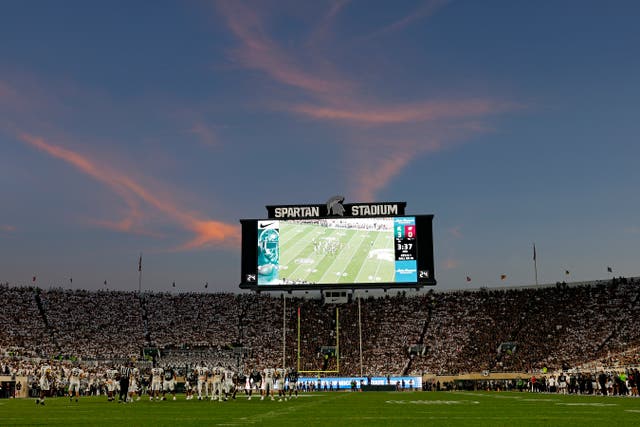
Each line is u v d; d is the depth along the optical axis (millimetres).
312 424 16062
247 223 56719
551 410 22234
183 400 37625
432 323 75250
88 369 58781
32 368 55125
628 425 15156
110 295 81125
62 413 22984
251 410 24000
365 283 54688
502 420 17234
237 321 78125
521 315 74125
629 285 74438
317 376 67625
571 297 75188
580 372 53438
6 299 76062
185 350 72750
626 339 65688
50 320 74688
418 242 55344
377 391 60781
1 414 22438
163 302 81125
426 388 63188
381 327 75500
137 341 73875
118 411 24219
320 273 55188
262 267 55625
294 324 77250
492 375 62500
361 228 56062
